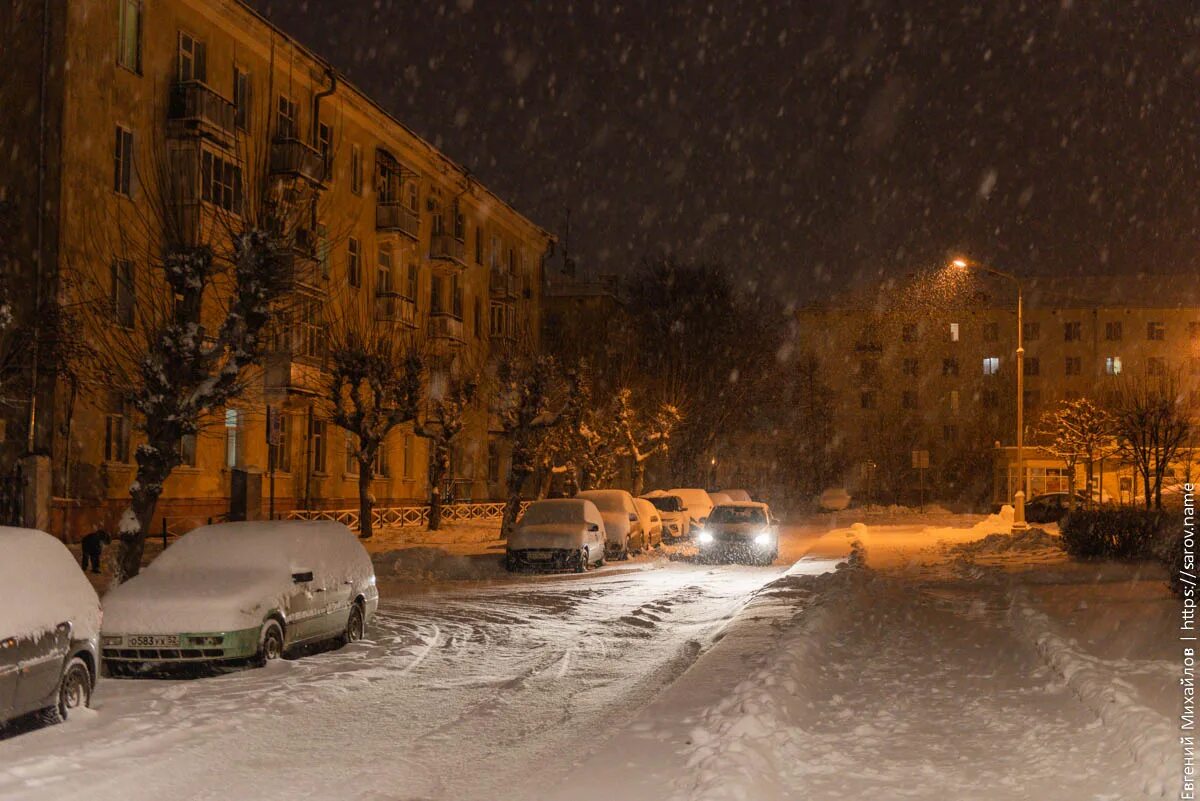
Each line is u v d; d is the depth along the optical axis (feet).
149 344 65.10
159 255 77.82
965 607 52.06
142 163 99.60
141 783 25.49
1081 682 29.99
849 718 28.48
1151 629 42.70
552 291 243.19
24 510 71.15
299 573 43.57
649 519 105.40
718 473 215.92
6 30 93.35
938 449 279.69
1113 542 79.30
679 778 22.63
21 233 91.50
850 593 55.67
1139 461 128.88
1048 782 22.15
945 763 23.95
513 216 191.52
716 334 212.23
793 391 235.81
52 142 91.50
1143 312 279.08
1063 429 171.42
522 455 117.19
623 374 175.42
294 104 125.49
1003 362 281.33
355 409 112.98
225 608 39.45
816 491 230.68
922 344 282.97
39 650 30.58
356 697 36.14
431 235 161.68
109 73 96.27
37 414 89.76
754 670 33.86
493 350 151.64
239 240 62.23
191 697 35.55
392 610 61.11
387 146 147.95
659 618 57.16
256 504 90.33
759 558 90.27
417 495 159.02
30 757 27.55
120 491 97.30
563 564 83.15
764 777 21.84
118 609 39.63
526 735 30.60
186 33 106.32
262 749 28.91
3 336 86.38
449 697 36.19
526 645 47.93
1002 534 98.63
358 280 139.95
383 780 25.77
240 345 60.59
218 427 111.45
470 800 23.95
